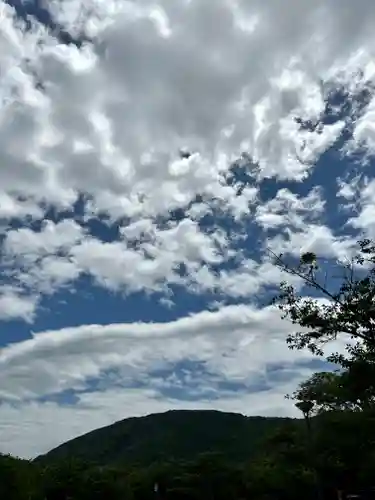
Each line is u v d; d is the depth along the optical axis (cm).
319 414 5566
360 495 5816
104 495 8100
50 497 7712
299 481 6700
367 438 5234
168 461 10281
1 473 6769
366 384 2678
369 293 2612
